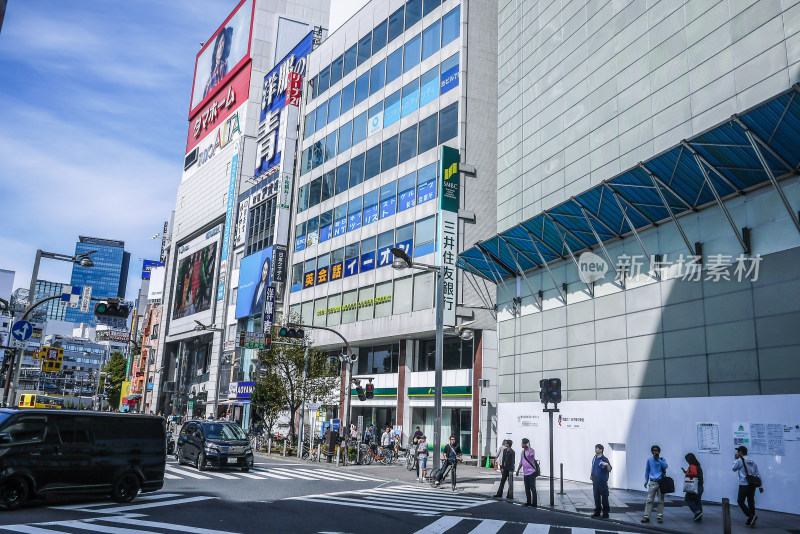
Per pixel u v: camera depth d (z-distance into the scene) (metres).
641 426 22.73
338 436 32.41
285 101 62.50
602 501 15.80
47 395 59.88
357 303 44.75
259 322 59.50
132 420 14.68
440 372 24.19
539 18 32.56
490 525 13.17
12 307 24.31
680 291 21.98
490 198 38.31
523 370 30.92
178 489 17.09
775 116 16.28
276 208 59.69
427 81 41.62
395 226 41.84
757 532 13.98
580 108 28.23
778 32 18.89
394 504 16.11
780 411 17.78
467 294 36.75
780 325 18.16
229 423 25.00
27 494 12.61
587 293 26.88
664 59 23.45
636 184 22.16
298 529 11.42
